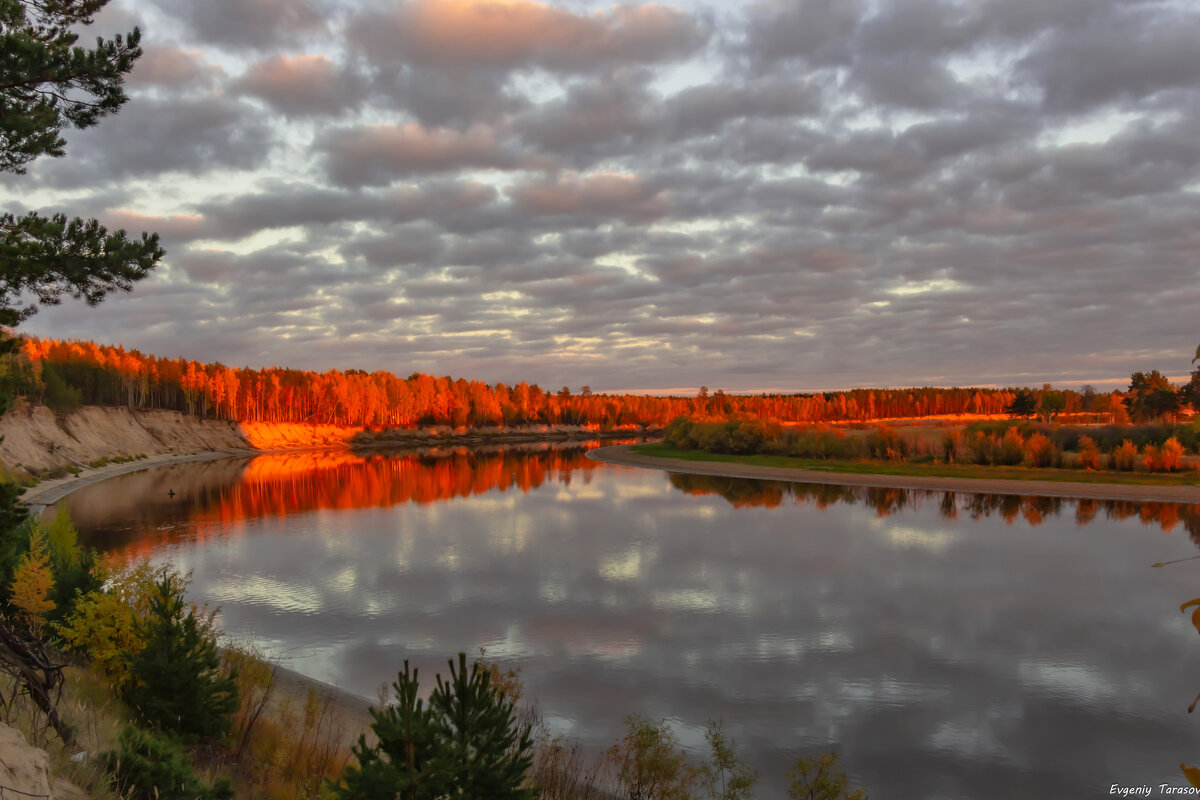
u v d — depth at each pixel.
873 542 35.00
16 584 11.30
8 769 4.63
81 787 6.18
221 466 89.06
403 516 44.09
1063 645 19.42
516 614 22.16
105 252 8.74
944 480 61.44
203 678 9.89
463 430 185.25
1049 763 12.96
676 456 99.44
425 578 27.03
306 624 21.00
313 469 84.81
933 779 12.38
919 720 14.69
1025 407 153.88
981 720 14.70
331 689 15.61
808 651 18.80
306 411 150.12
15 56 8.19
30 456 63.31
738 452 98.75
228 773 9.05
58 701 8.26
